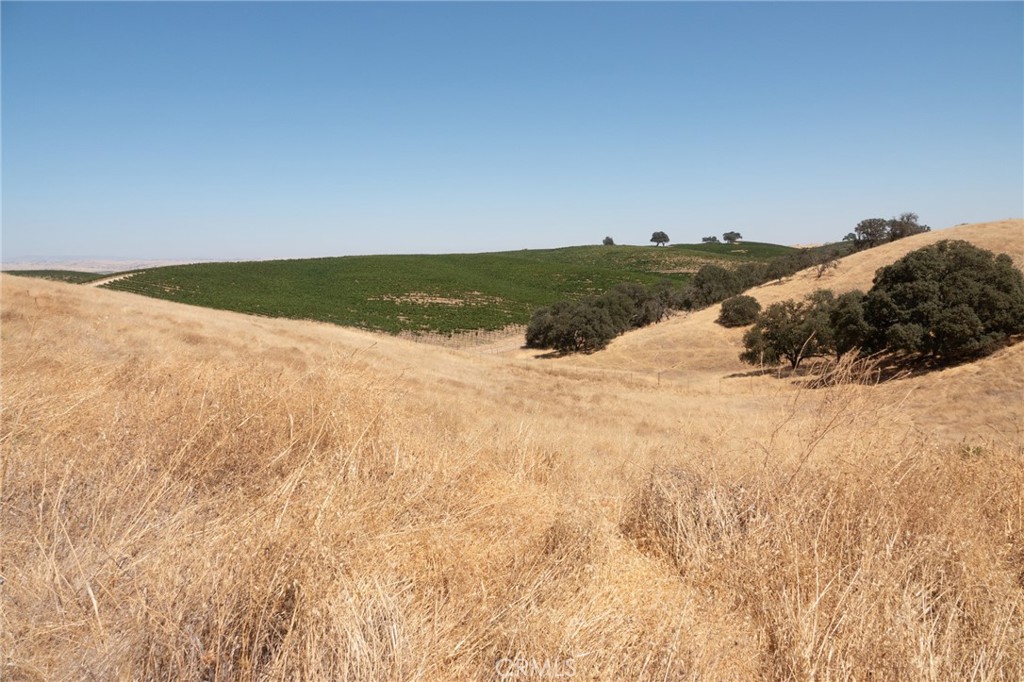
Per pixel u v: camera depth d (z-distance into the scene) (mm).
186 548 2191
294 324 29391
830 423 3395
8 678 1625
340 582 2062
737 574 2574
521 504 3209
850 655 1990
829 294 41969
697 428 5133
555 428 9383
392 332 68125
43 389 3592
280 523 2332
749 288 73125
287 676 1765
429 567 2426
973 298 28016
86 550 2102
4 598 1830
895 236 72500
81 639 1758
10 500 2426
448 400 10773
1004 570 2531
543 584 2383
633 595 2410
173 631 1774
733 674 1993
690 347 51312
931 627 2094
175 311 22844
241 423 3439
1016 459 3508
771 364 32375
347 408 3916
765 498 3158
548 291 105562
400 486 3129
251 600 1925
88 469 2715
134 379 4383
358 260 123438
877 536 2697
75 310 14781
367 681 1740
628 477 4371
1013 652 2047
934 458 3396
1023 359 23531
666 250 157875
